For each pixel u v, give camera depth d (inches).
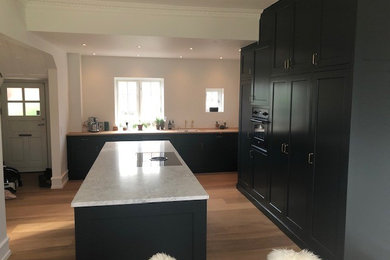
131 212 79.9
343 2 93.4
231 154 245.3
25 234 134.3
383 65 91.3
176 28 153.3
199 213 83.5
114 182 92.7
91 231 79.0
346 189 93.0
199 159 240.1
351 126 90.7
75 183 212.1
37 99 235.1
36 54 177.0
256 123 164.1
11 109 233.5
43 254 118.0
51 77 193.8
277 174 141.4
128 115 255.8
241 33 159.2
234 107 266.7
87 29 146.5
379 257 97.3
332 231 101.0
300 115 119.8
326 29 102.1
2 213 113.4
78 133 222.4
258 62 161.6
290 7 127.2
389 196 95.3
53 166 199.9
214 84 260.8
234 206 168.7
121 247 80.7
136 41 166.6
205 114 262.1
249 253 119.2
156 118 253.9
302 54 117.9
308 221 115.8
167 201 80.5
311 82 111.6
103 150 146.7
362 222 94.9
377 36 90.0
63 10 143.7
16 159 237.9
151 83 256.5
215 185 208.5
